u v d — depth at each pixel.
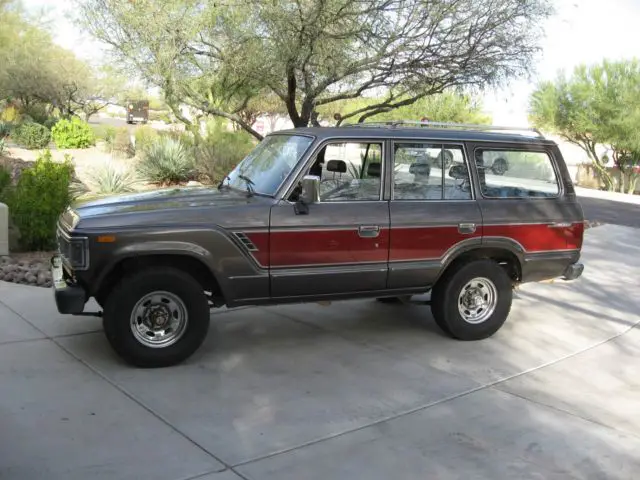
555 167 6.60
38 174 9.30
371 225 5.70
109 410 4.55
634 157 31.45
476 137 6.26
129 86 15.59
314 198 5.42
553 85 31.34
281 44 10.83
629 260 11.16
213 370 5.40
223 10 11.52
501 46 11.76
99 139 29.41
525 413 4.85
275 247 5.43
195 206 5.33
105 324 5.18
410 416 4.71
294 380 5.28
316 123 12.88
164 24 11.02
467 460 4.11
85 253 4.98
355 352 6.01
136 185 15.21
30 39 32.59
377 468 3.96
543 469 4.04
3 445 4.00
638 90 29.28
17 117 32.84
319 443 4.25
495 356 6.07
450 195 6.11
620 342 6.66
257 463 3.96
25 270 7.97
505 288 6.41
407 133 5.98
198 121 17.64
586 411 4.94
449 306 6.22
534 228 6.38
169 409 4.63
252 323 6.75
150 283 5.16
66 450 3.98
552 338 6.69
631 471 4.07
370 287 5.84
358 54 11.65
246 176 6.09
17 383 4.92
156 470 3.81
